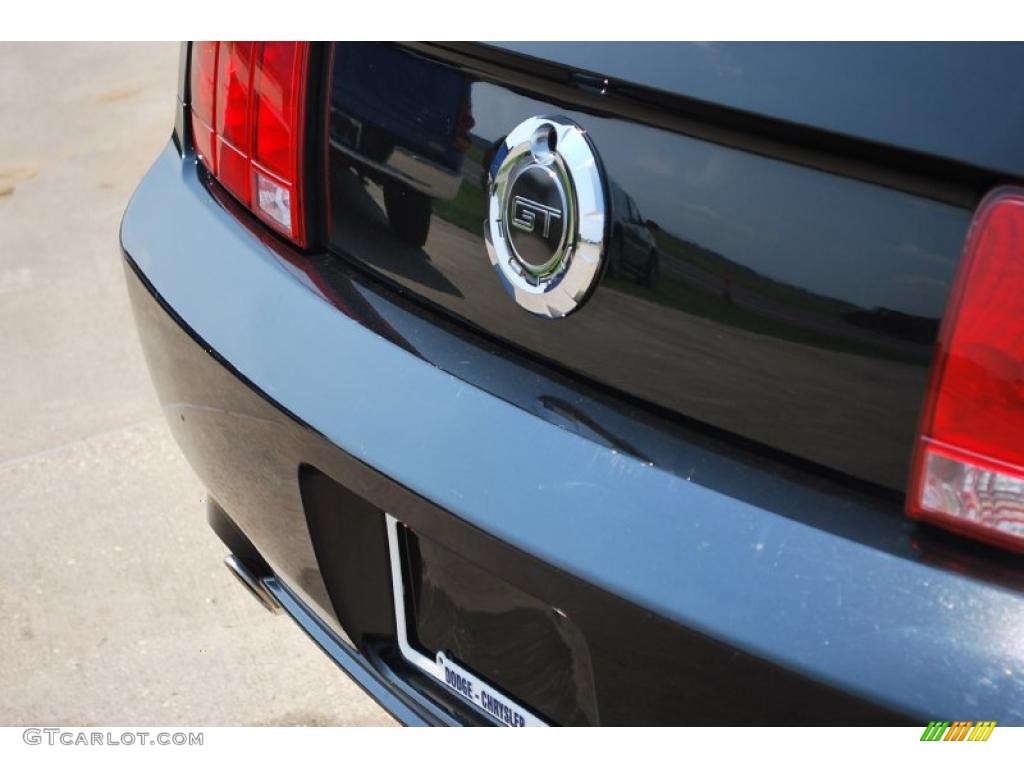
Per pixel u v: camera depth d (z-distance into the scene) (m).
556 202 1.29
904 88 1.06
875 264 1.10
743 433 1.21
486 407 1.34
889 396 1.12
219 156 1.76
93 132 4.93
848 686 1.07
